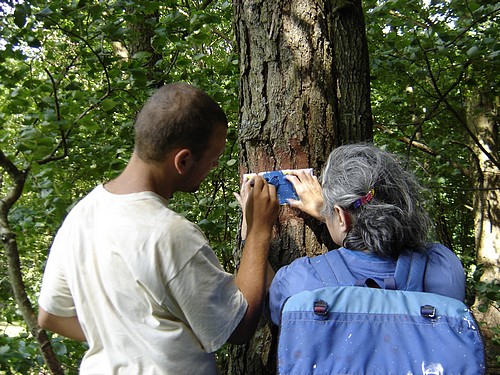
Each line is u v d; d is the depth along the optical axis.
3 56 2.48
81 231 1.20
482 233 7.82
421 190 1.35
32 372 2.29
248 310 1.23
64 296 1.27
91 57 3.01
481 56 3.47
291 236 1.68
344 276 1.23
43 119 2.38
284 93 1.71
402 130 5.79
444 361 1.03
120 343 1.15
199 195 3.99
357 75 1.79
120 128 3.41
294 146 1.69
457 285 1.23
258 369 1.68
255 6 1.76
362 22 1.85
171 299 1.13
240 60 1.83
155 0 3.05
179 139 1.17
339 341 1.08
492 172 7.01
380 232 1.22
